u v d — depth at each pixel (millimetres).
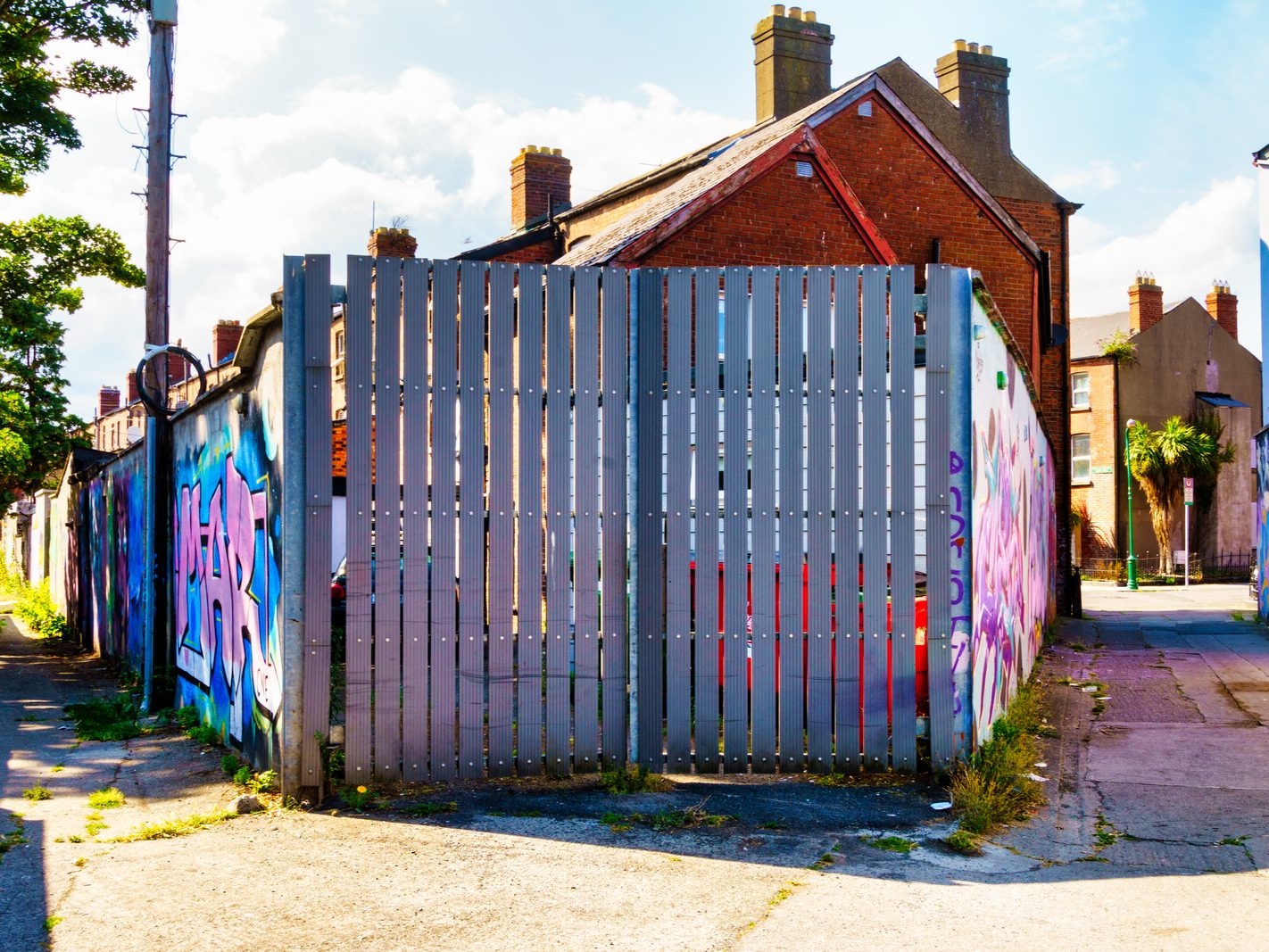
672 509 6730
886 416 6734
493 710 6590
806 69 22219
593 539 6699
